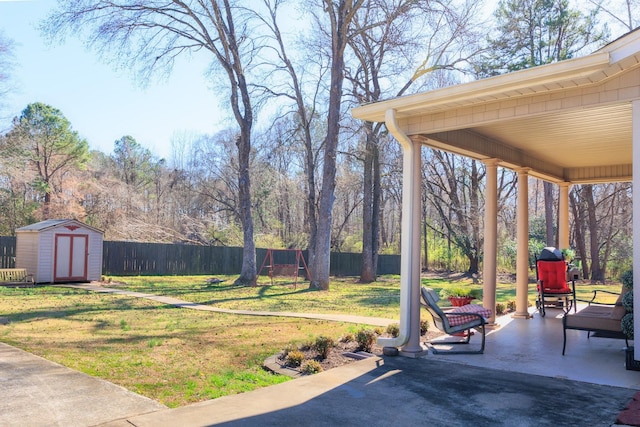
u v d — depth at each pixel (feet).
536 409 13.43
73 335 25.71
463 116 19.53
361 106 21.06
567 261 34.40
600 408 13.50
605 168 34.24
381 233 107.96
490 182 26.53
